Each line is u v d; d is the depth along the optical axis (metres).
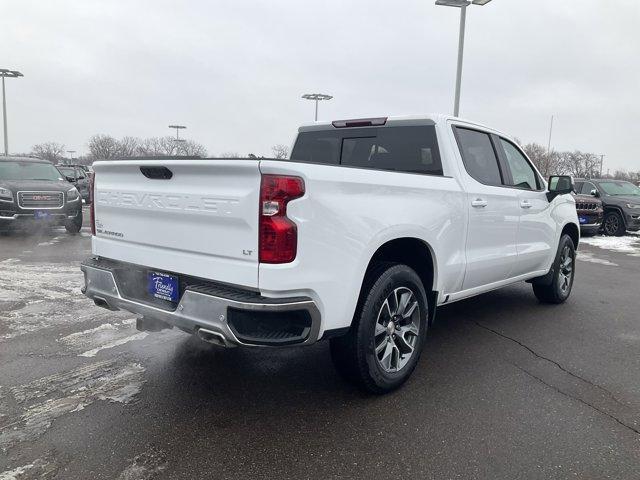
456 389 3.66
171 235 3.19
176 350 4.34
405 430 3.06
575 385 3.77
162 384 3.65
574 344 4.71
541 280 5.96
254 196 2.71
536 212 5.36
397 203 3.43
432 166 4.25
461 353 4.41
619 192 16.53
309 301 2.82
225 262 2.88
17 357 4.12
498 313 5.80
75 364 3.99
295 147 5.34
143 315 3.31
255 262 2.75
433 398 3.51
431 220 3.74
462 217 4.14
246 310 2.70
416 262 3.98
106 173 3.68
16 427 3.01
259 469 2.64
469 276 4.35
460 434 3.03
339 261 2.98
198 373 3.85
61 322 5.06
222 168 2.82
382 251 3.69
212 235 2.94
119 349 4.34
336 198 2.96
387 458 2.77
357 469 2.66
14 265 7.97
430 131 4.29
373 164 4.65
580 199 14.95
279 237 2.70
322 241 2.87
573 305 6.25
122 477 2.54
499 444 2.93
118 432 2.97
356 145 4.80
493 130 4.93
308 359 4.19
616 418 3.26
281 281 2.72
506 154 5.08
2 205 10.93
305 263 2.80
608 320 5.56
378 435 3.00
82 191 19.45
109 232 3.70
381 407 3.36
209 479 2.55
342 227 2.98
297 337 2.84
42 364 3.98
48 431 2.97
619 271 9.05
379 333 3.44
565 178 5.45
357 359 3.30
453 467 2.70
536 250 5.41
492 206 4.55
